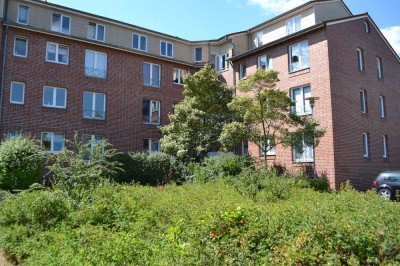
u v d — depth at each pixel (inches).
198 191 370.0
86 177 328.2
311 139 585.9
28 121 719.1
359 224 159.3
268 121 660.1
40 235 213.6
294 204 247.4
